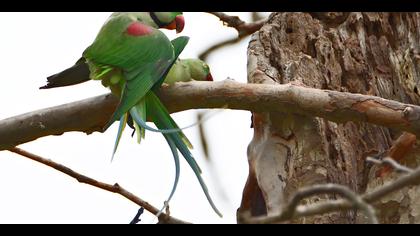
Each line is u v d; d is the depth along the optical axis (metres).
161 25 10.52
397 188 5.30
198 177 8.63
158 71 9.17
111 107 8.98
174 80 9.38
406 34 10.24
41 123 8.94
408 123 7.97
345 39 10.01
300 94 8.23
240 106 8.48
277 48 9.70
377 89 9.64
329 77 9.56
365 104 8.08
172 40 9.73
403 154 8.45
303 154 8.61
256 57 9.58
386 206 8.22
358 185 8.58
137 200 8.55
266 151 8.71
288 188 8.45
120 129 8.89
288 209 5.14
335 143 8.69
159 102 9.05
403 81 9.79
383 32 10.23
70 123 8.99
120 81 9.28
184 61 9.87
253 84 8.45
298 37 9.91
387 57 9.97
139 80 9.10
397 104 8.06
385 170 8.44
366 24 10.24
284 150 8.68
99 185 8.69
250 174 8.77
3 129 8.93
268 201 8.44
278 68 9.54
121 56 9.39
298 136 8.70
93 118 9.02
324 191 5.14
